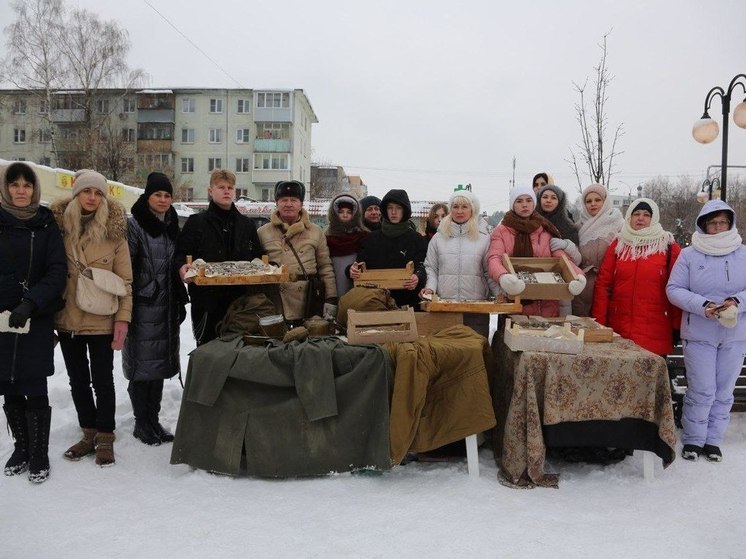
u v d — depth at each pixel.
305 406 2.96
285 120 38.31
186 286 3.68
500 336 3.57
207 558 2.24
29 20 25.38
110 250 3.21
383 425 2.97
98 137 26.92
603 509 2.72
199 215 3.59
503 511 2.66
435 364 3.04
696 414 3.41
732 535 2.50
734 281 3.33
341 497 2.79
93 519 2.56
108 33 26.70
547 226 3.88
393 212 3.96
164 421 3.99
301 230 3.84
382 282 3.62
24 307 2.80
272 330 3.27
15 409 3.05
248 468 2.99
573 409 2.96
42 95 26.16
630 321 3.63
